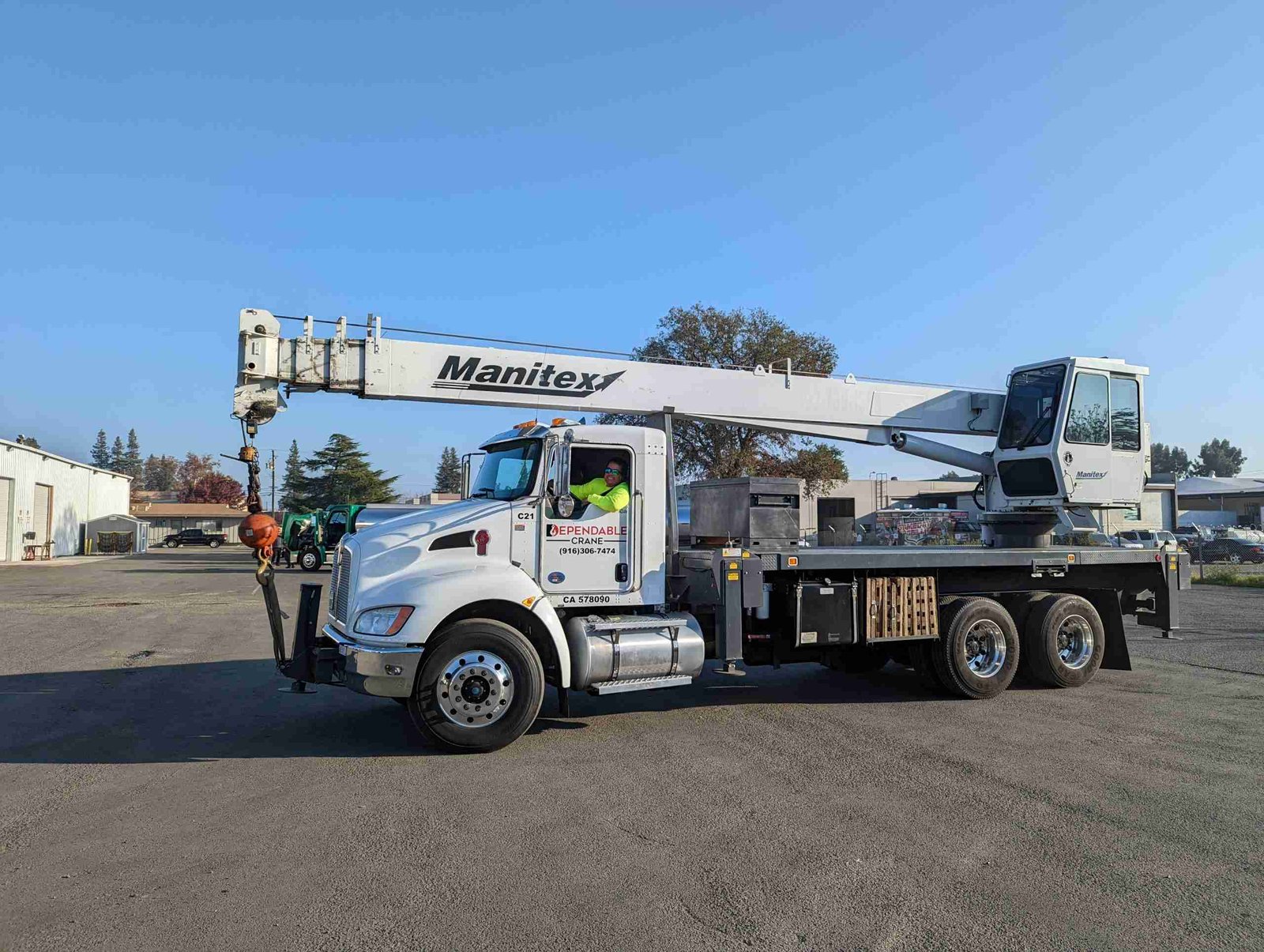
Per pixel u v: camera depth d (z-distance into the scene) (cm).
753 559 841
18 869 456
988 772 646
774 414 1002
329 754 698
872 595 910
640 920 397
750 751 708
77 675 1062
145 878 444
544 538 772
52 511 5394
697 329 3622
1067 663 1006
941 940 380
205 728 789
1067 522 1090
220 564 4475
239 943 374
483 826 526
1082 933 388
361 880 442
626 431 805
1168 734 771
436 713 691
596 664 759
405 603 693
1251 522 6700
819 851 486
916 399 1094
